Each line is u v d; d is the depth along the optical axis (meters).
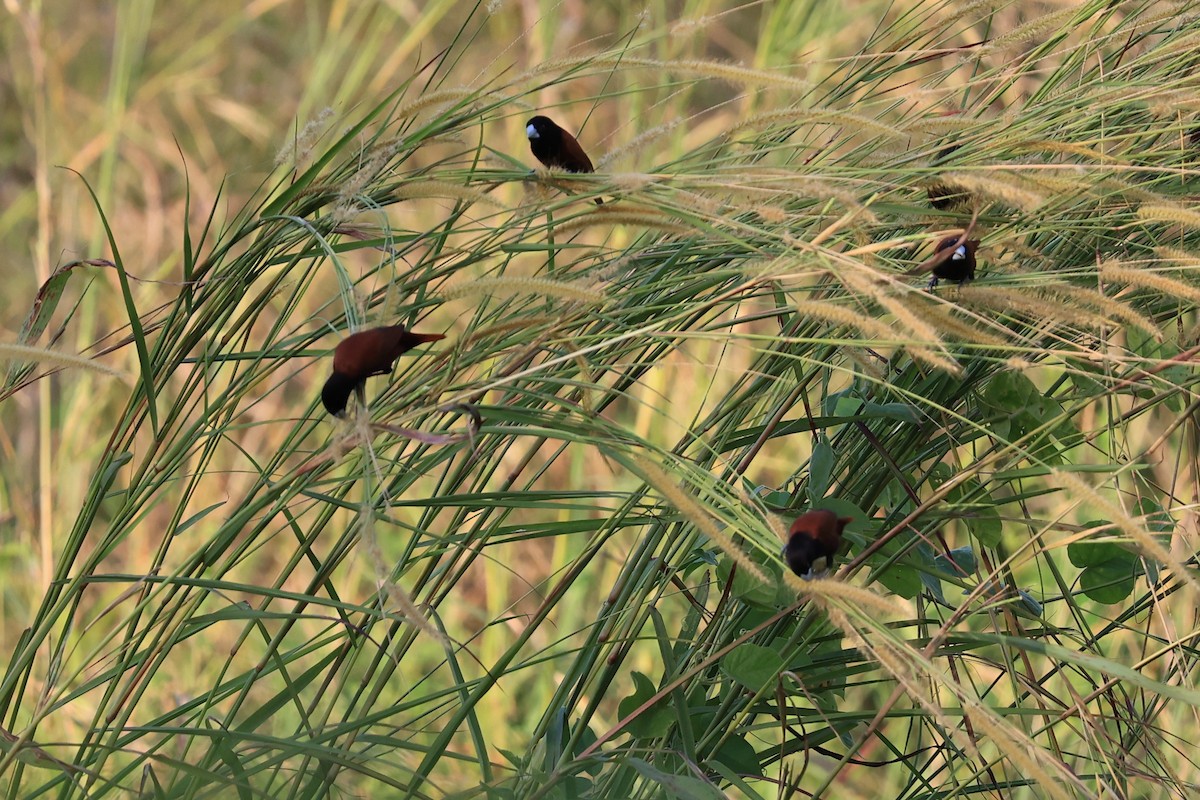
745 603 6.80
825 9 11.10
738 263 6.76
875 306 6.75
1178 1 6.92
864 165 6.83
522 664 6.73
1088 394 6.79
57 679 6.71
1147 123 6.86
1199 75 6.75
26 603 9.39
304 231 6.80
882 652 6.46
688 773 6.73
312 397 10.45
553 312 6.73
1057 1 7.03
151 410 6.72
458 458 7.02
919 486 6.85
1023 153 6.78
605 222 6.62
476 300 6.90
